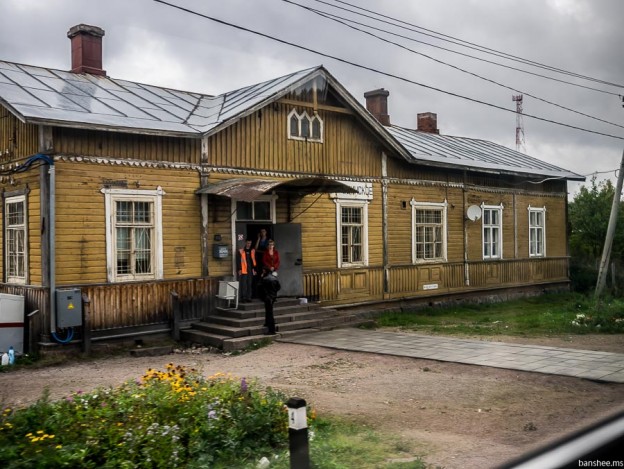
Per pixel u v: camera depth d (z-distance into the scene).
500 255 24.91
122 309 14.09
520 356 11.66
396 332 15.49
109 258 13.96
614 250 30.73
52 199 13.09
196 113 17.06
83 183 13.62
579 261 30.94
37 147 13.41
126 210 14.35
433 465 5.86
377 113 25.83
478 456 6.07
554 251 27.89
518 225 25.92
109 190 13.97
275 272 14.88
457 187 22.98
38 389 10.16
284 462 5.95
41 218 13.16
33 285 13.66
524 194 26.30
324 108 18.23
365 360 11.81
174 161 15.08
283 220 17.39
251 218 16.70
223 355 13.41
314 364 11.66
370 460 6.09
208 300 15.59
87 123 13.19
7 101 13.06
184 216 15.26
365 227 19.55
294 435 5.44
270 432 6.70
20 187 14.11
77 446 6.07
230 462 6.09
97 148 13.83
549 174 26.84
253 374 10.94
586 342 13.55
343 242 19.05
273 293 14.80
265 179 16.83
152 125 14.44
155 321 14.64
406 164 21.00
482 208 24.06
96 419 6.68
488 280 24.19
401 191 20.83
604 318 16.09
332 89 18.45
